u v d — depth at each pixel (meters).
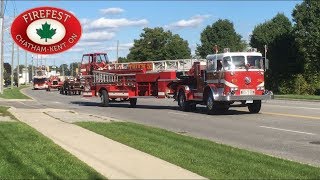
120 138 13.82
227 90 23.45
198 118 22.44
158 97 28.42
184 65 27.45
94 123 18.12
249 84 23.62
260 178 8.48
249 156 10.98
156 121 21.25
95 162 10.05
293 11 53.28
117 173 8.90
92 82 32.94
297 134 16.09
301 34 52.16
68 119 19.92
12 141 12.96
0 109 24.14
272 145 13.75
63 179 8.34
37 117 20.78
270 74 56.53
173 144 12.77
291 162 10.41
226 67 23.45
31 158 10.32
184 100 26.77
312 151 12.63
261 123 19.75
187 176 8.61
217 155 11.00
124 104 34.44
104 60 35.62
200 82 25.22
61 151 11.33
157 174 8.79
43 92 71.44
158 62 28.88
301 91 50.84
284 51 56.25
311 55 51.22
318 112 24.55
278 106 29.50
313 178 8.59
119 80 30.73
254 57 23.78
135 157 10.65
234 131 17.27
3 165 9.49
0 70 50.62
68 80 59.88
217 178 8.41
